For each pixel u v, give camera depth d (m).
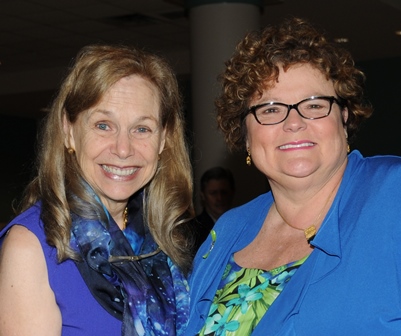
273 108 2.33
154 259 2.56
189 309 2.51
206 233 5.64
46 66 12.75
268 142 2.33
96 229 2.35
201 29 7.96
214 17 7.91
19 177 16.92
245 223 2.64
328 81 2.30
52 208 2.30
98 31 10.02
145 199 2.63
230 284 2.41
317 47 2.29
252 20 7.98
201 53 7.96
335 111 2.29
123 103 2.37
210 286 2.49
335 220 2.18
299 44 2.29
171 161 2.64
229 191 5.91
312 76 2.29
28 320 2.20
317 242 2.16
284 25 2.38
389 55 11.92
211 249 2.62
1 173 16.61
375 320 2.02
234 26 7.89
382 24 9.69
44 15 9.01
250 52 2.36
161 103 2.47
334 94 2.30
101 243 2.34
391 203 2.11
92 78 2.35
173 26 9.84
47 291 2.24
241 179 7.96
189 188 2.68
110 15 9.10
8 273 2.22
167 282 2.52
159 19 9.39
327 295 2.09
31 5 8.52
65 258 2.25
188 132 2.96
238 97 2.38
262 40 2.35
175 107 2.55
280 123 2.31
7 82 13.30
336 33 10.22
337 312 2.06
